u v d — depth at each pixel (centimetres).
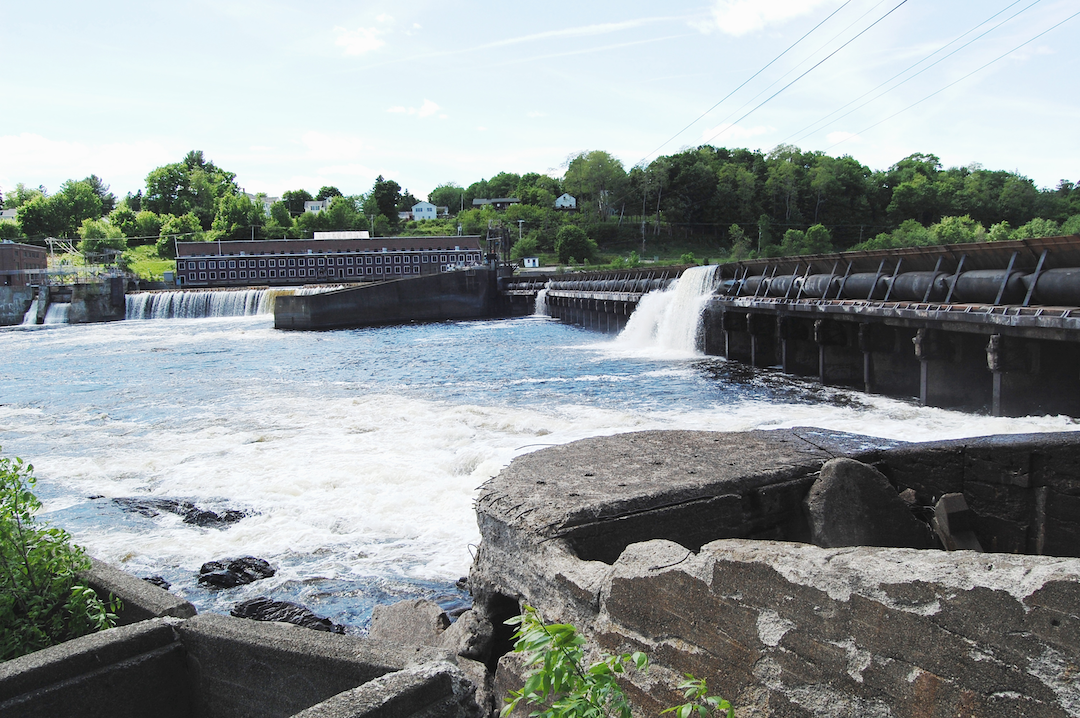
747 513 667
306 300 6619
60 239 16650
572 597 540
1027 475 655
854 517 654
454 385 2969
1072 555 635
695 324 3897
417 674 365
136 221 18938
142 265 15588
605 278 6288
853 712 363
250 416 2330
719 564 426
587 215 18162
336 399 2636
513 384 2956
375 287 7069
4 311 8125
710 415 2178
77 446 2012
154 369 3912
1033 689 303
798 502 685
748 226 17225
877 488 664
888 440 784
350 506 1374
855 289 2723
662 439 816
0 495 575
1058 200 15750
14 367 4197
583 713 308
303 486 1498
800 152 18775
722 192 17412
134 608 536
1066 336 1675
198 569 1138
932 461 706
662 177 17600
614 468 713
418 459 1645
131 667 440
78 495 1537
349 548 1191
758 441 794
